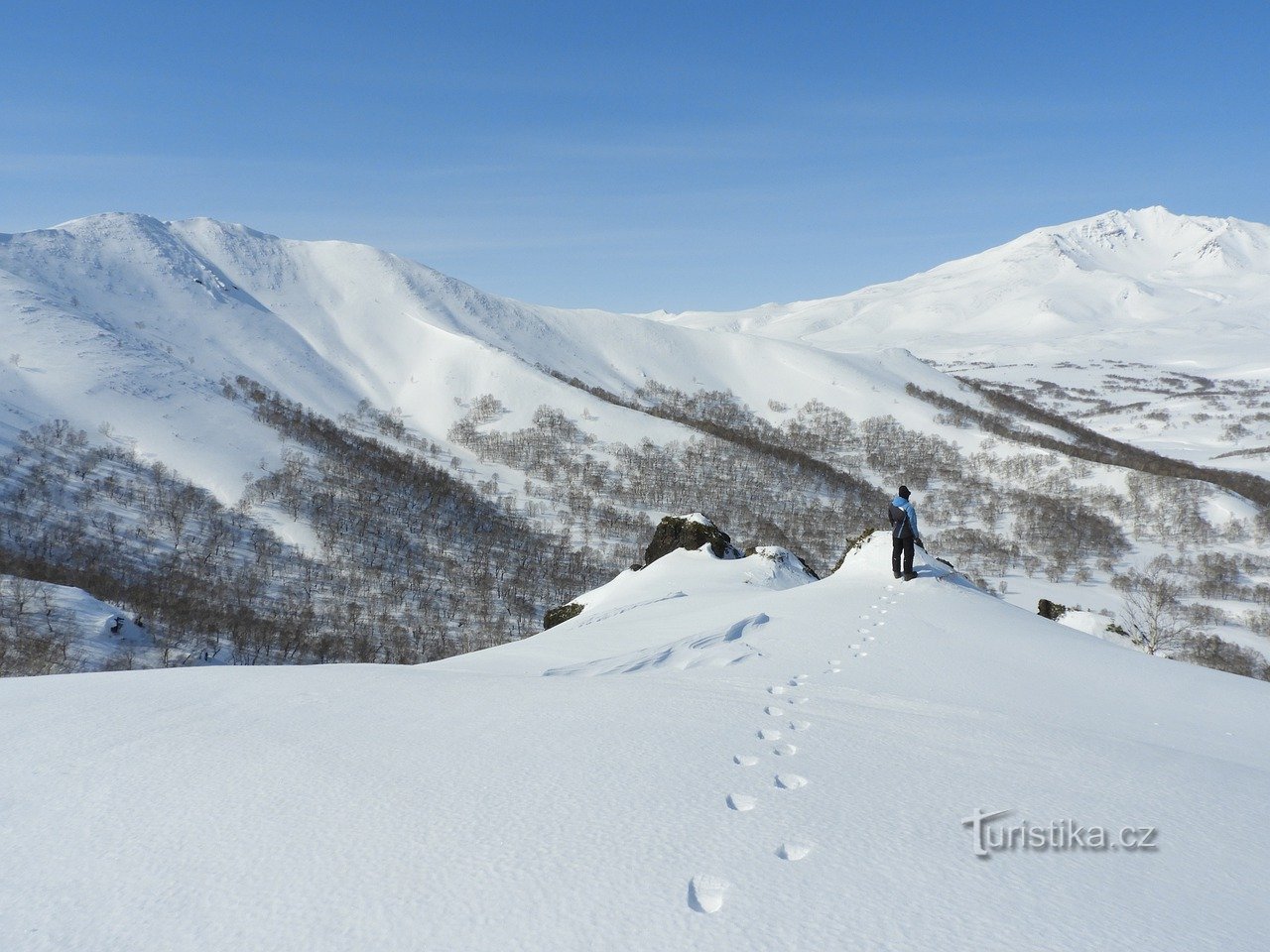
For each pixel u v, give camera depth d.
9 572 117.88
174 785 6.67
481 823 5.80
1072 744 8.20
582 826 5.72
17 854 5.50
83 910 4.75
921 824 5.92
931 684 11.61
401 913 4.59
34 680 10.65
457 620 146.50
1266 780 7.47
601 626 20.30
